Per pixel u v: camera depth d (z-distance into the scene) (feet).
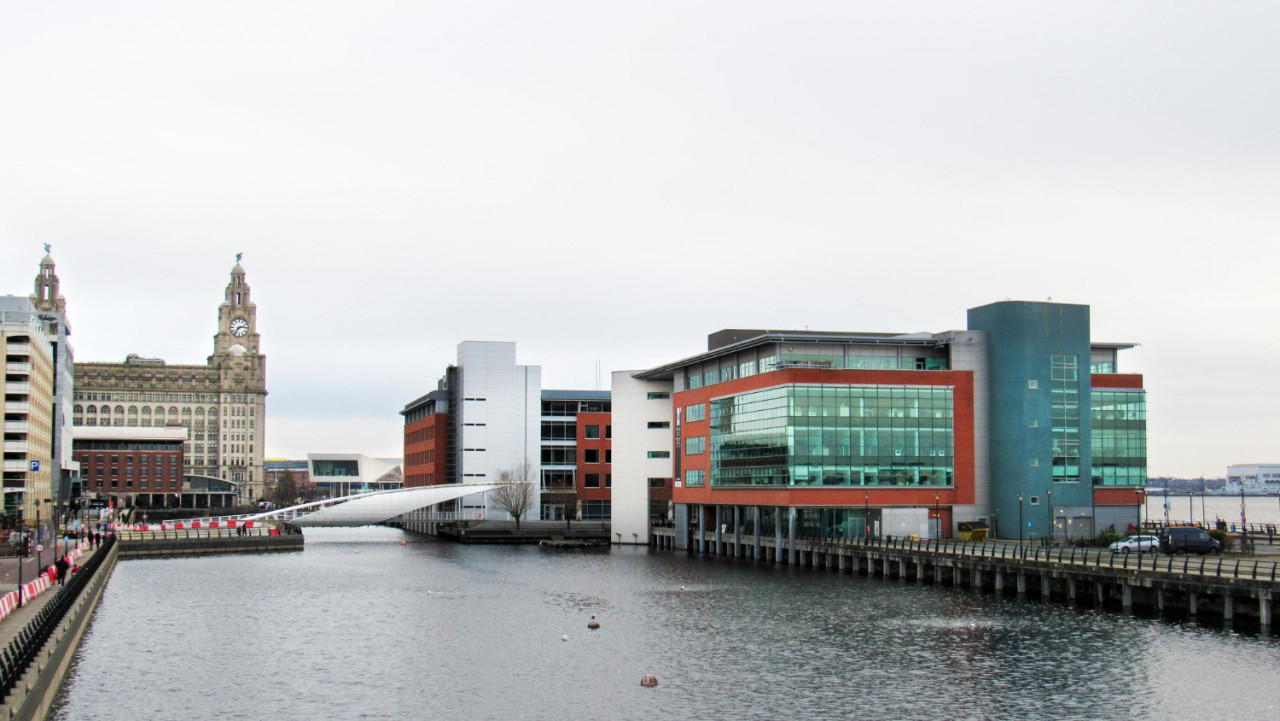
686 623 310.04
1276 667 235.20
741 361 514.68
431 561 537.24
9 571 380.78
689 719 205.46
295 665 256.93
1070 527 466.70
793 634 287.48
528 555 573.74
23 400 652.07
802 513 483.51
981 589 369.50
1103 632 278.26
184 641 288.92
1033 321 468.75
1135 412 485.15
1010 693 220.02
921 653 258.78
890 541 429.79
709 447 547.08
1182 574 290.76
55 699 217.36
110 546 477.77
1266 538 442.91
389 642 286.66
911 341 472.85
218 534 641.81
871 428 461.37
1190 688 220.64
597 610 340.39
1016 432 463.83
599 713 210.79
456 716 209.87
